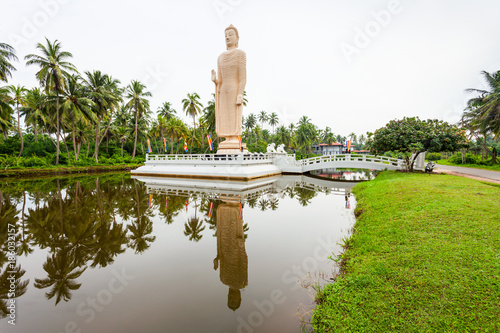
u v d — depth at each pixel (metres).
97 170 37.53
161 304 4.95
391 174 19.47
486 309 3.55
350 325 3.76
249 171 24.08
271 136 78.69
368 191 13.93
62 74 30.31
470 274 4.33
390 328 3.54
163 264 6.74
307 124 69.50
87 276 6.17
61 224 10.23
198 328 4.21
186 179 25.67
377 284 4.55
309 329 4.10
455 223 6.50
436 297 3.94
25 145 40.06
